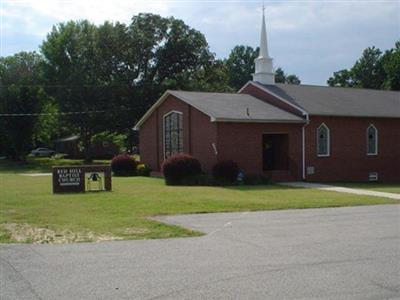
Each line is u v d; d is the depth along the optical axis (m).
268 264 8.64
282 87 34.06
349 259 8.97
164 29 56.50
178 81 56.50
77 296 6.92
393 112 33.44
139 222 13.38
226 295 6.89
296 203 17.66
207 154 28.23
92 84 55.53
